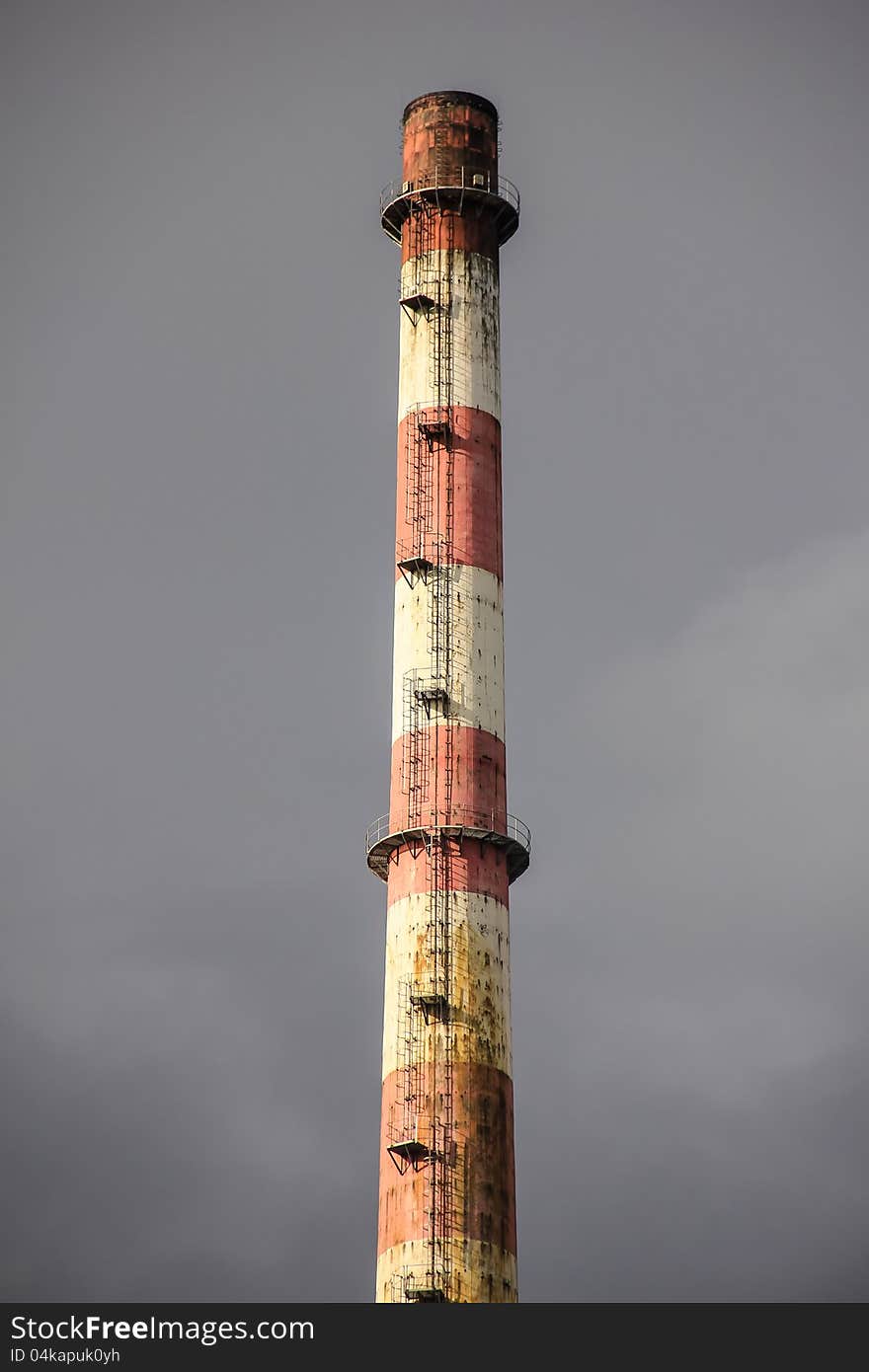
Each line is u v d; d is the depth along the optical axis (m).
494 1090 83.50
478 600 91.00
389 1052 84.31
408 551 91.94
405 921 86.06
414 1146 81.31
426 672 89.50
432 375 94.62
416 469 93.19
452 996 84.31
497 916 86.50
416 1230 80.31
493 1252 80.56
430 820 87.25
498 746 89.56
